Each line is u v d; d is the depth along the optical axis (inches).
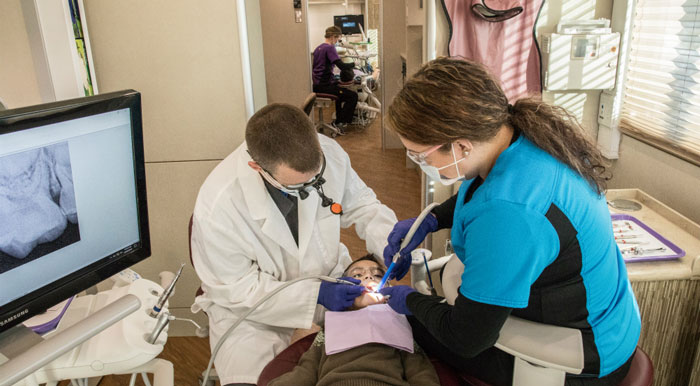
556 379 45.7
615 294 45.9
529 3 84.5
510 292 39.3
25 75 64.9
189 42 80.8
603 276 43.3
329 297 60.2
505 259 38.6
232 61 82.0
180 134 85.9
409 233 59.3
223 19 79.8
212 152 87.1
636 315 49.2
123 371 44.7
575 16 88.0
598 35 84.0
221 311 64.1
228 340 61.2
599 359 45.2
